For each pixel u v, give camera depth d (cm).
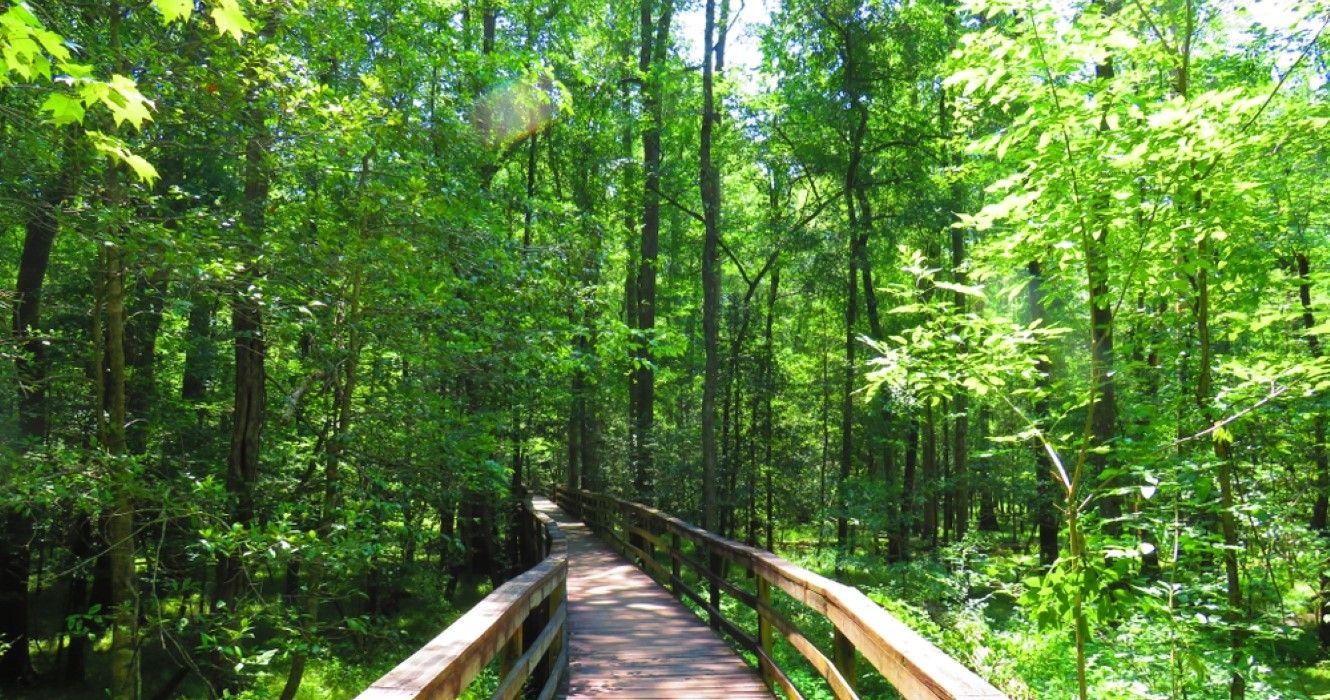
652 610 952
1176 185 493
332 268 773
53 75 514
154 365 1445
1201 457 577
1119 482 609
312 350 864
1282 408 616
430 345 880
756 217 2997
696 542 912
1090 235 512
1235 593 603
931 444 2386
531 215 1177
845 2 2017
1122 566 463
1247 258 600
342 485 898
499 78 1275
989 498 2211
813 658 446
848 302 2262
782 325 3403
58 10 651
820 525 2138
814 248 2142
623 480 2356
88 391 1095
